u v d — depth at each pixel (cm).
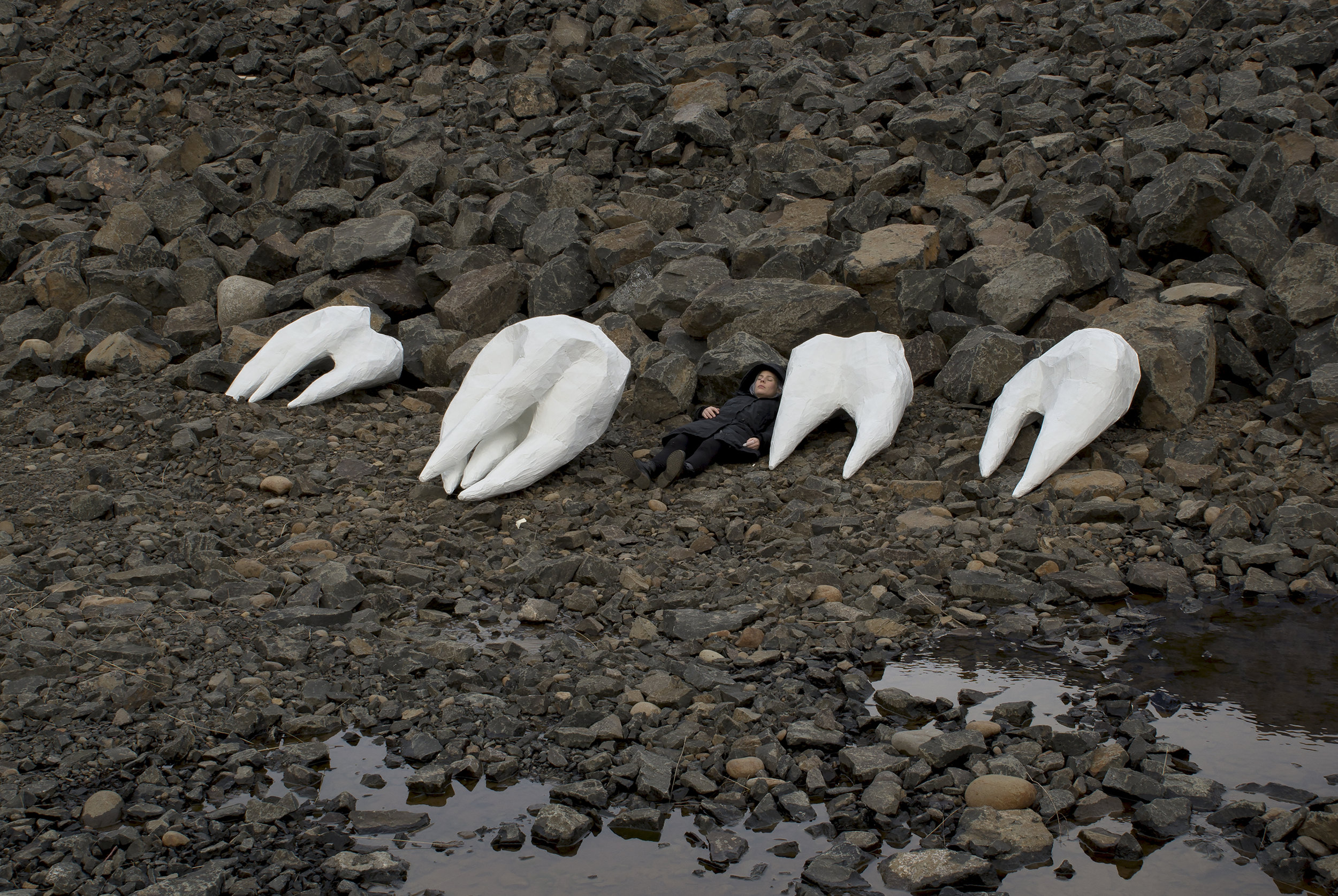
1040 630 469
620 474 647
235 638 444
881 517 576
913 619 480
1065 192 886
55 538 545
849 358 691
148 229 1044
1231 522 547
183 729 373
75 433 713
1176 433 662
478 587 516
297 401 752
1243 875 305
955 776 347
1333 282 696
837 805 335
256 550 544
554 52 1423
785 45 1353
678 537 566
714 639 452
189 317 905
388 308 914
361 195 1120
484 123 1277
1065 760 360
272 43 1510
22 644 420
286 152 1172
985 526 561
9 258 1031
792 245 852
